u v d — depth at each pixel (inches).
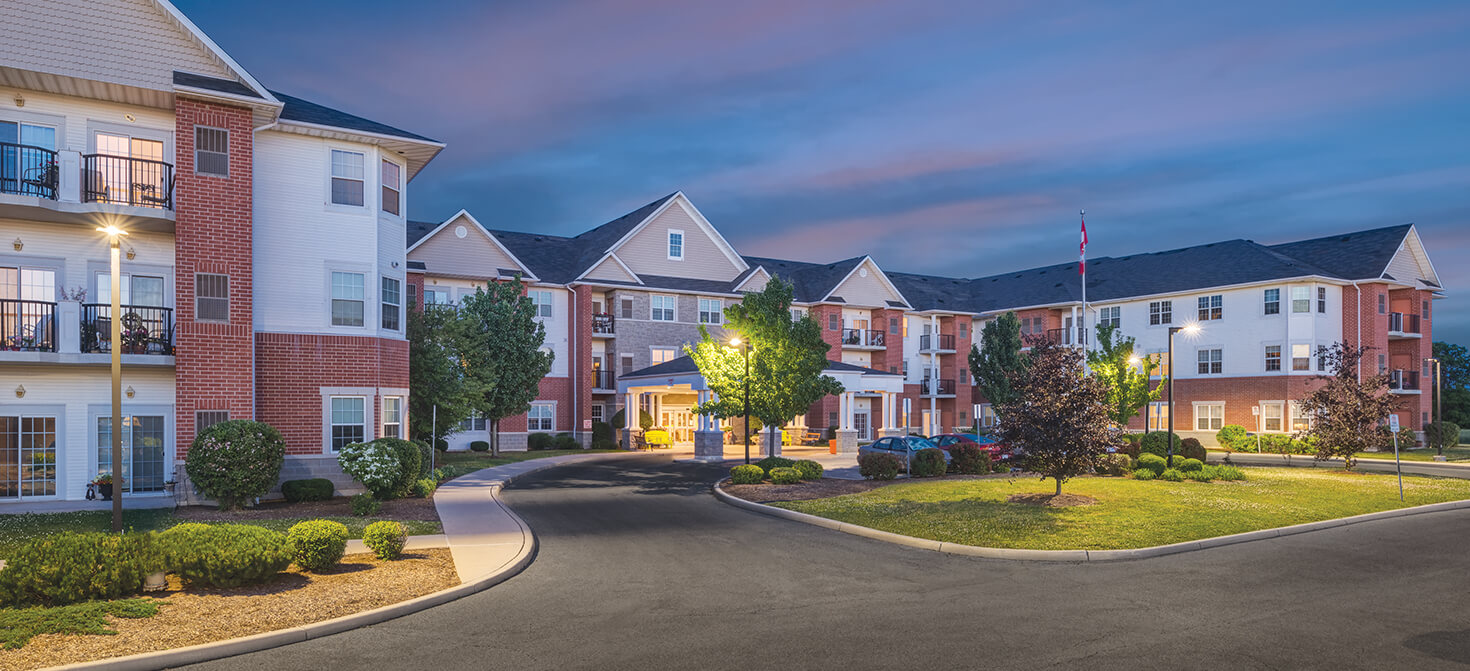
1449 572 519.5
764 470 1053.8
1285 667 332.2
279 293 872.3
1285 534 664.4
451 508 776.9
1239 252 2026.3
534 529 690.8
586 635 378.3
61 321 750.5
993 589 471.8
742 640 368.8
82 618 378.6
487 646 361.4
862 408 2162.9
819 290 2160.4
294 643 367.2
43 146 769.6
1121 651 351.9
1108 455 1055.0
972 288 2635.3
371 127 930.1
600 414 1881.2
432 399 1128.8
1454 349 2987.2
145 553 430.3
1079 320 2249.0
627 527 702.5
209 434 750.5
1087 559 566.3
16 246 768.9
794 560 560.7
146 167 804.0
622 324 1868.8
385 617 405.1
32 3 735.7
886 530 658.8
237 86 807.7
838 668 330.0
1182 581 493.7
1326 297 1856.5
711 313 1996.8
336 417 894.4
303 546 482.3
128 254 807.7
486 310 1457.9
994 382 1916.8
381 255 938.7
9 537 605.3
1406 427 1884.8
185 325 779.4
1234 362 1926.7
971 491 888.3
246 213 807.1
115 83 758.5
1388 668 331.6
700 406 1189.1
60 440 785.6
